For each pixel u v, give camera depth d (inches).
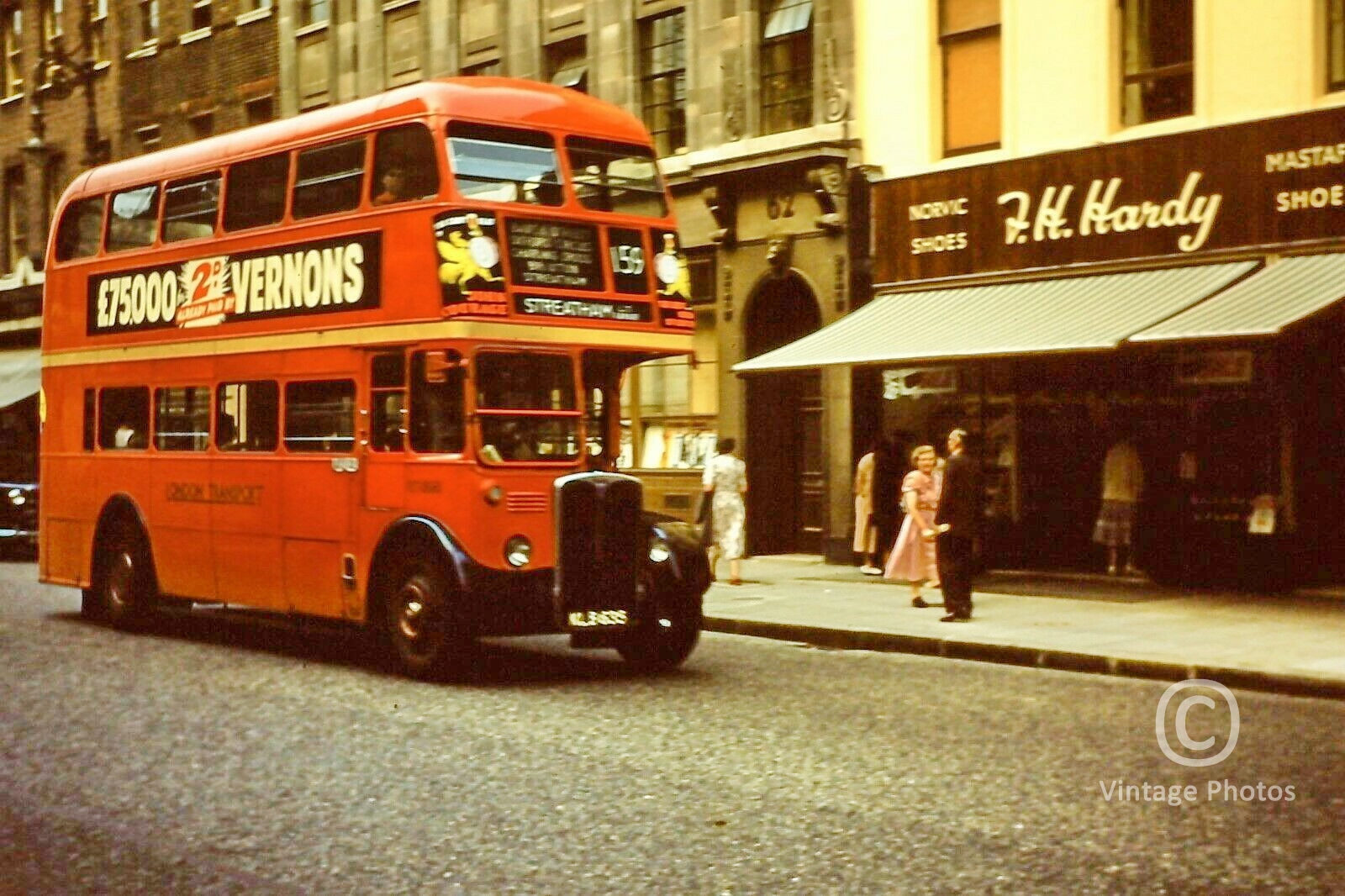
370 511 509.4
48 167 1534.2
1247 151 678.5
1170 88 726.5
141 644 587.2
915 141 835.4
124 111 1450.5
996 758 352.5
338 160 530.6
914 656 545.0
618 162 528.4
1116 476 731.4
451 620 476.1
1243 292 639.8
